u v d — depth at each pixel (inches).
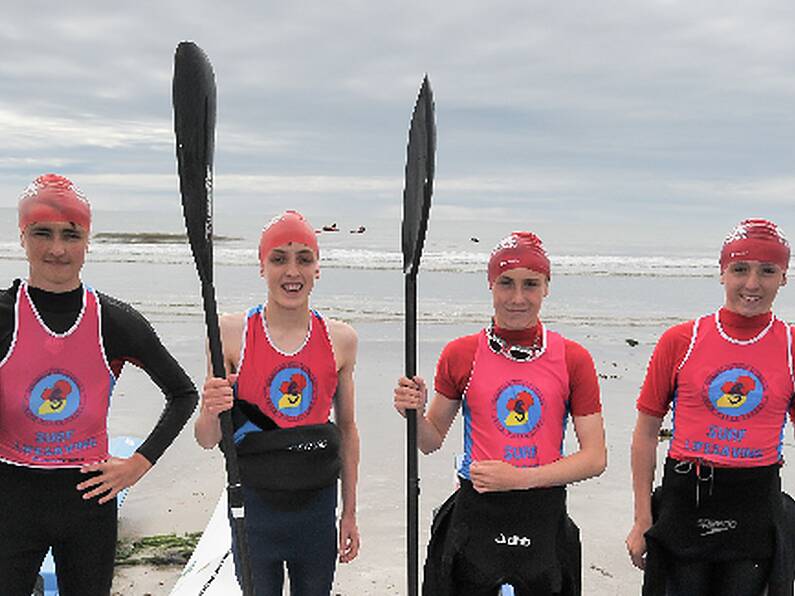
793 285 764.0
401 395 114.7
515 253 120.7
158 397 315.3
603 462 120.3
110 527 120.5
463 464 125.7
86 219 113.4
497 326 124.8
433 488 227.8
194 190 105.7
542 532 120.3
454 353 126.3
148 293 655.1
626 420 294.5
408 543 114.9
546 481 116.6
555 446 121.7
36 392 112.9
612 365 390.9
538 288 121.0
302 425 129.5
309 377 130.0
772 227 122.8
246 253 1119.6
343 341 134.7
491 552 120.3
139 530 198.2
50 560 158.1
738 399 123.8
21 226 112.1
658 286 790.5
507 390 122.0
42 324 113.0
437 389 128.5
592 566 182.4
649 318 564.7
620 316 574.9
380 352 417.1
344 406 138.2
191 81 104.2
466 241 1983.3
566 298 685.3
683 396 127.5
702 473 125.3
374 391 333.1
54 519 115.4
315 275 128.7
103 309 117.0
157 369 122.4
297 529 129.2
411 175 114.6
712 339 125.8
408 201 115.6
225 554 173.6
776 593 125.7
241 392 127.6
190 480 230.7
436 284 773.3
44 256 111.2
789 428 283.7
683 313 597.9
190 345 422.3
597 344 447.8
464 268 947.3
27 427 113.3
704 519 126.3
